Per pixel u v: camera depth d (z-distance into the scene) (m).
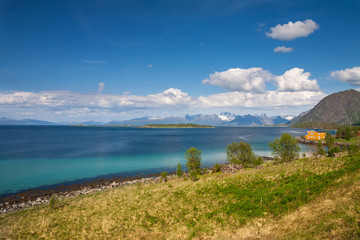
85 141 167.50
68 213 31.19
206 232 21.25
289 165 43.25
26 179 58.62
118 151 112.75
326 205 19.05
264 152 111.12
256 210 23.69
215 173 59.34
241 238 17.94
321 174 29.12
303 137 183.12
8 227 27.11
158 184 49.44
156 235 22.52
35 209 35.84
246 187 32.12
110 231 24.31
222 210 25.86
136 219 27.20
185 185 41.09
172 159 91.62
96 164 79.81
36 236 24.16
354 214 14.63
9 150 109.75
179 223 24.75
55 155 96.50
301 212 20.08
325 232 14.10
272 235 17.06
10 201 42.09
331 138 100.19
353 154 42.62
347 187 21.95
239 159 64.12
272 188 29.19
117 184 54.69
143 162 85.00
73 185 53.69
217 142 167.75
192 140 186.00
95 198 39.41
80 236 23.61
